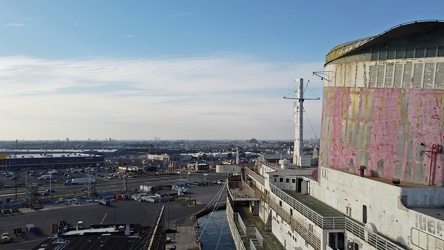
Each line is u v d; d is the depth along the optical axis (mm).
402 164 32750
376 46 35938
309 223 41125
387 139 34375
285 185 60344
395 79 33750
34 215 123625
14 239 93375
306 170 65250
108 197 158750
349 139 39938
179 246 88125
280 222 54250
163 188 186000
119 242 85375
